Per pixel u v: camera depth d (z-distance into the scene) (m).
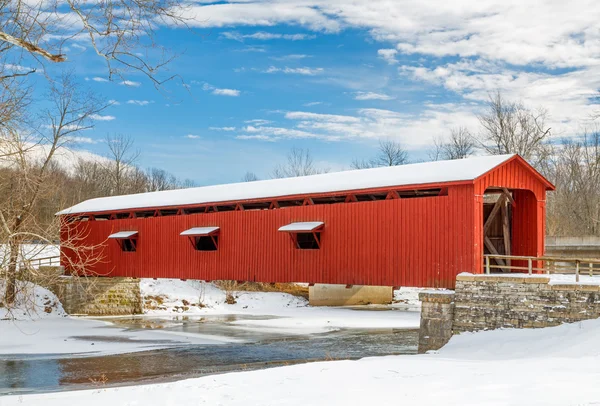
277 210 25.97
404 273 21.27
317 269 24.17
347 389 11.54
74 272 18.73
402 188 21.33
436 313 19.31
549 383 10.33
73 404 12.20
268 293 45.97
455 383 11.17
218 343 26.75
